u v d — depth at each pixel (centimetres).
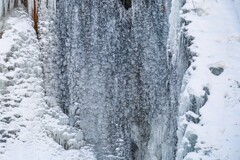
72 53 1747
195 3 1255
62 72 1705
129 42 1853
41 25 1725
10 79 1515
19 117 1468
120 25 1861
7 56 1545
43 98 1588
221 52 1084
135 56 1839
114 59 1817
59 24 1748
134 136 1764
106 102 1758
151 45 1833
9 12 1686
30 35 1655
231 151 864
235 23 1170
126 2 1892
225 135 899
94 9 1831
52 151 1462
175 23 1423
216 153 872
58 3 1767
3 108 1461
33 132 1469
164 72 1764
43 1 1741
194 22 1200
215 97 982
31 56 1611
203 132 920
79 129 1669
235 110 945
